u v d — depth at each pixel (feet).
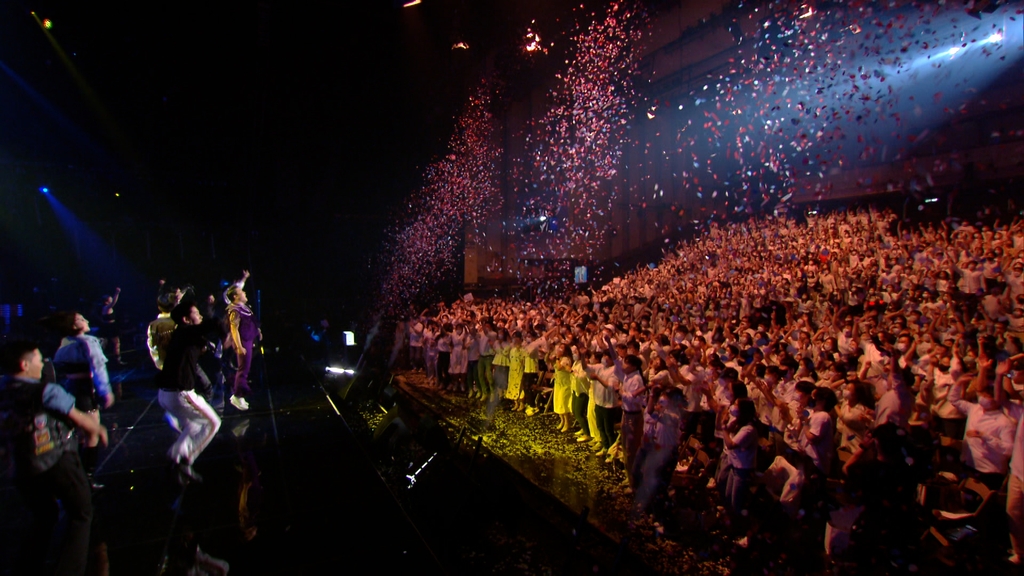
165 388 16.98
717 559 15.53
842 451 19.10
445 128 80.84
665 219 73.15
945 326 24.57
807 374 20.18
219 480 17.25
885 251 37.65
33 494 11.21
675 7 71.41
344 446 20.74
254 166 66.85
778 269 43.14
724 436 17.51
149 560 12.47
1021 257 28.14
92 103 56.39
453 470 18.56
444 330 42.24
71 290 61.93
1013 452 13.75
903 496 13.83
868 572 13.66
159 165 63.52
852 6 46.42
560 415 31.48
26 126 56.08
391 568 12.38
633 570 15.66
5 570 11.96
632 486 19.29
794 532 15.85
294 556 12.80
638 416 20.58
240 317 27.78
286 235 71.97
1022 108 40.24
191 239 67.51
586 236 84.79
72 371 16.16
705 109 67.00
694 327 33.04
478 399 38.50
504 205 94.58
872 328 24.89
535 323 38.63
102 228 62.90
